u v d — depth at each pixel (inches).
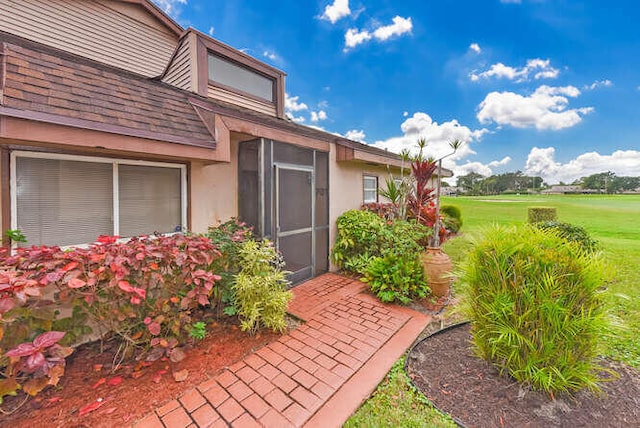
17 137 84.0
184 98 141.6
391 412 85.0
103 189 122.6
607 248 282.8
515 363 92.4
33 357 74.6
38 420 80.1
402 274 169.6
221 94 224.5
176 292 115.4
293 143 184.7
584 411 83.6
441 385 96.3
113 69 122.3
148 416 82.4
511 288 91.9
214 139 135.1
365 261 212.2
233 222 161.6
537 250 90.7
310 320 143.6
